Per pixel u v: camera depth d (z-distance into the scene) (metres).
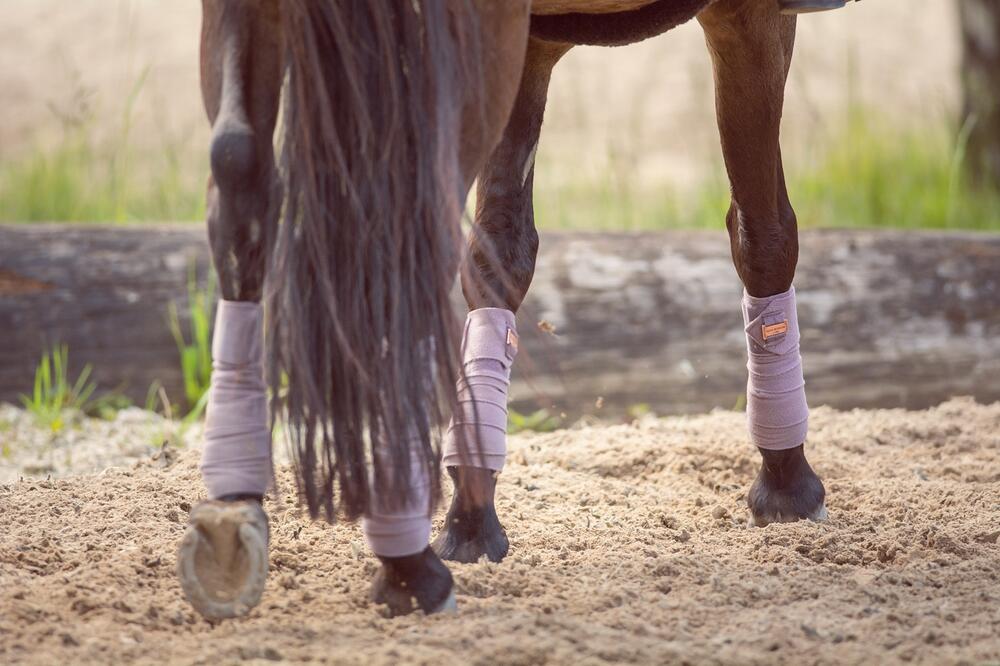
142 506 7.07
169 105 24.98
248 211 4.65
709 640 5.17
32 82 26.73
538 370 11.19
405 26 4.57
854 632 5.32
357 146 4.55
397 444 4.60
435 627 5.10
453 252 4.65
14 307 11.17
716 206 16.14
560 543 6.77
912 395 11.46
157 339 11.27
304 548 6.41
